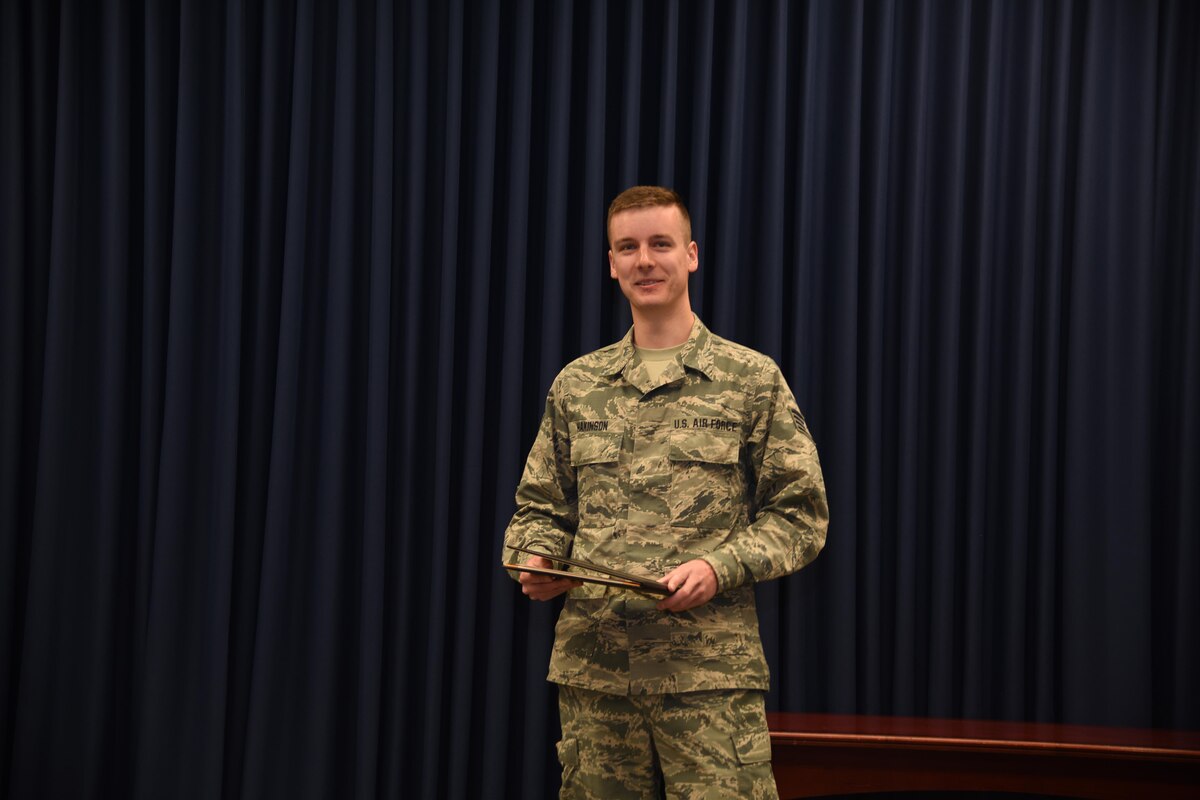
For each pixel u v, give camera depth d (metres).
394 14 1.94
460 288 1.95
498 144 1.96
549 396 1.62
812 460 1.47
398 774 1.86
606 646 1.43
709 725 1.38
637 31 1.92
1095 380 1.96
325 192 1.94
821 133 1.96
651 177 1.98
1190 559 1.96
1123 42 1.99
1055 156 1.96
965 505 1.95
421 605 1.93
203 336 1.90
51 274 1.86
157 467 1.88
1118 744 1.46
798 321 1.91
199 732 1.84
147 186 1.88
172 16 1.93
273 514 1.85
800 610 1.90
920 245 1.94
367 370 1.92
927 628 1.95
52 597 1.86
